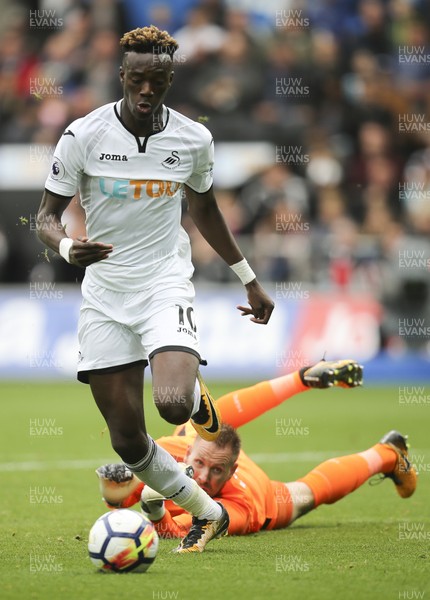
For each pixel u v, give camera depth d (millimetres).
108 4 73688
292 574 16391
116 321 18266
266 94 70250
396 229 61594
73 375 64312
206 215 19859
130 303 18344
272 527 21703
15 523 22516
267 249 59156
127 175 18219
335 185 64062
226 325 58469
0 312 59625
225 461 20266
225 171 66375
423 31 75125
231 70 69875
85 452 35844
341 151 68312
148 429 41781
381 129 68938
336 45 73312
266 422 46094
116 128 18188
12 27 74125
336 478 22469
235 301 58719
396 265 59719
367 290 59438
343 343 58906
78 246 16625
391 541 20078
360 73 71375
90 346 18328
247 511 20781
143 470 18062
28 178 65062
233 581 15797
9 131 66938
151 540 16422
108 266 18438
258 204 61719
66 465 32750
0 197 64688
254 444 38344
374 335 59438
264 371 58031
